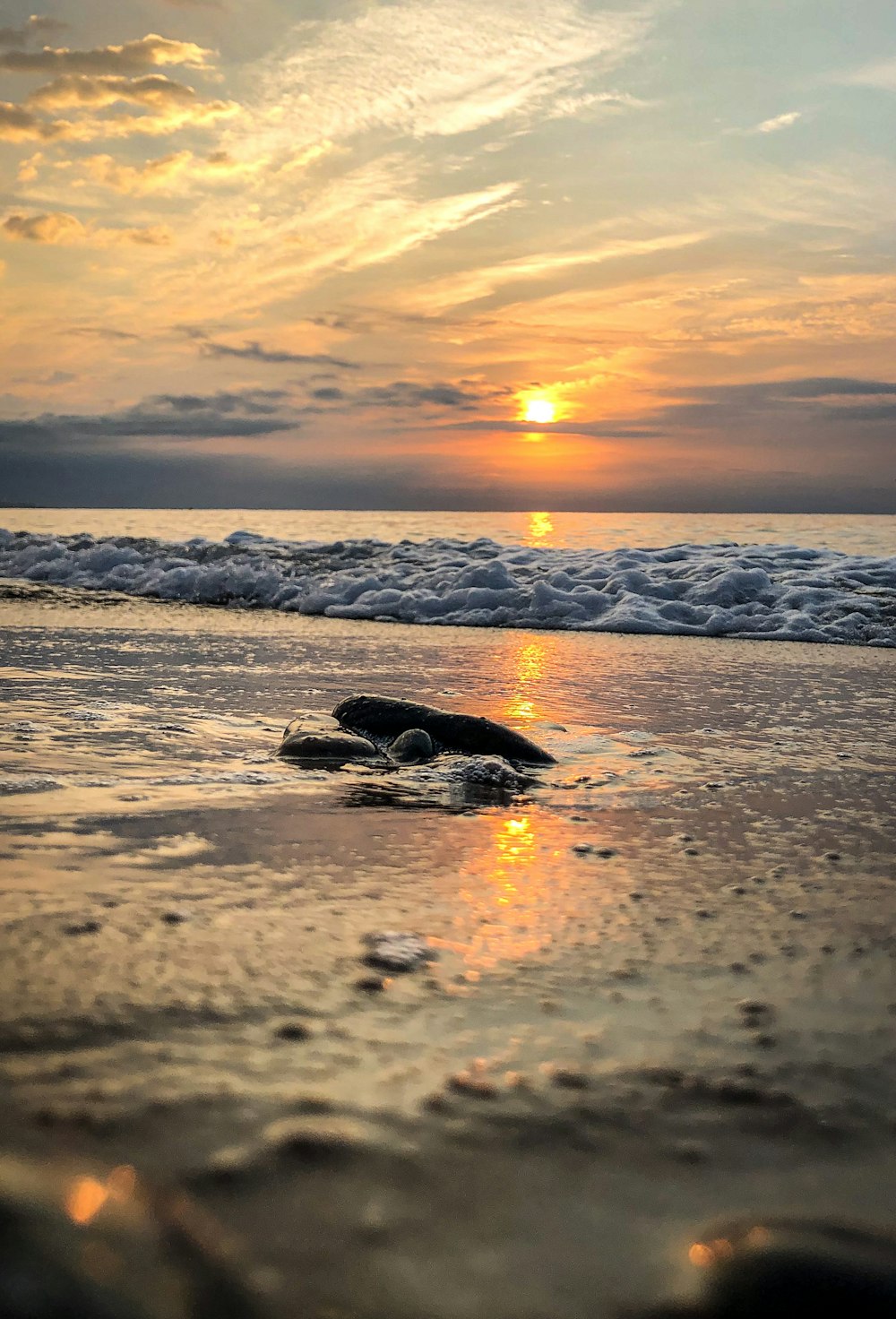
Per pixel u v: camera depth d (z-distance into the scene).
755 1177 1.19
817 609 8.46
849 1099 1.38
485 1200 1.13
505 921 2.07
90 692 4.90
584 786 3.39
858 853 2.64
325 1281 0.98
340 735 3.81
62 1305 0.82
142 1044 1.46
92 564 11.27
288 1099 1.32
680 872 2.46
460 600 9.11
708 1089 1.40
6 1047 1.44
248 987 1.68
